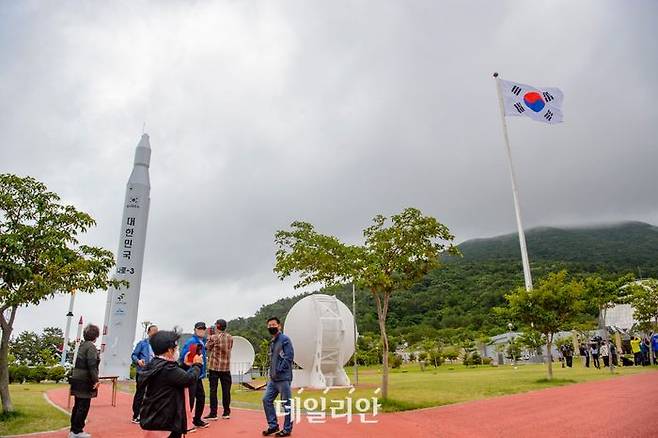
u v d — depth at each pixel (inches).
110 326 1314.0
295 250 590.6
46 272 455.2
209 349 467.8
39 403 581.3
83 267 470.6
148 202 1429.6
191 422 436.5
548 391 618.2
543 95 1312.7
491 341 2194.9
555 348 1969.7
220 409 543.8
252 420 448.1
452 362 2235.5
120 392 851.4
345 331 906.7
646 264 5196.9
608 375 837.2
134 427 418.6
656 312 1263.5
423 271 569.3
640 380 696.4
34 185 478.9
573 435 326.3
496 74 1349.7
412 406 511.2
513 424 384.2
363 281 535.5
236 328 3713.1
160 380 229.8
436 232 561.6
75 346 1530.5
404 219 563.5
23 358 2325.3
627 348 1437.0
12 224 463.8
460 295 3892.7
